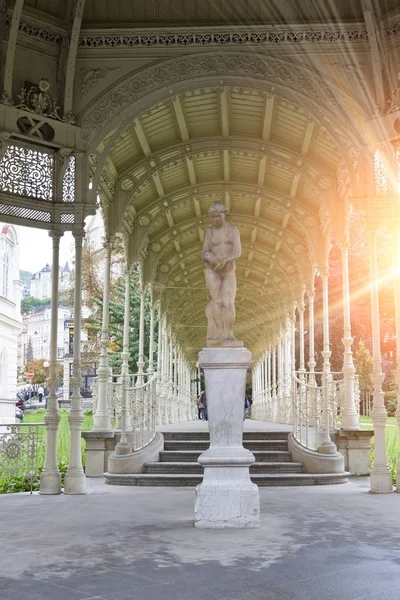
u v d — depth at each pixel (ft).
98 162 34.55
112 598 13.67
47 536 20.66
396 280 34.50
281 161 43.55
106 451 40.81
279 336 78.89
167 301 72.90
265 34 34.45
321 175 43.42
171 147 43.21
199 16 34.63
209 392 23.68
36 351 407.03
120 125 35.22
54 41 34.04
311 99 34.30
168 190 50.72
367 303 114.21
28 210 33.40
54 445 32.76
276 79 34.37
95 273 134.21
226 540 19.77
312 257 54.90
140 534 20.92
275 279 75.05
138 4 34.60
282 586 14.47
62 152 33.88
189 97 37.60
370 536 20.25
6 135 32.17
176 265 71.31
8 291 100.73
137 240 50.31
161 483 36.45
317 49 34.40
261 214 57.67
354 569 15.97
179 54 34.53
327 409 39.42
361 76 34.27
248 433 42.86
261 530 21.47
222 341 24.12
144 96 34.47
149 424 41.45
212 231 24.68
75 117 34.27
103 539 20.11
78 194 33.91
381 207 34.09
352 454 40.91
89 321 131.23
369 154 34.19
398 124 33.73
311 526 22.18
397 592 13.97
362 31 34.24
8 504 28.37
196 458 40.47
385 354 114.32
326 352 45.60
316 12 34.42
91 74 34.55
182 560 17.10
